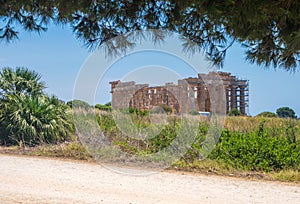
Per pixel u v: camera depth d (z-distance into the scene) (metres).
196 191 5.41
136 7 4.00
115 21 4.27
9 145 9.94
